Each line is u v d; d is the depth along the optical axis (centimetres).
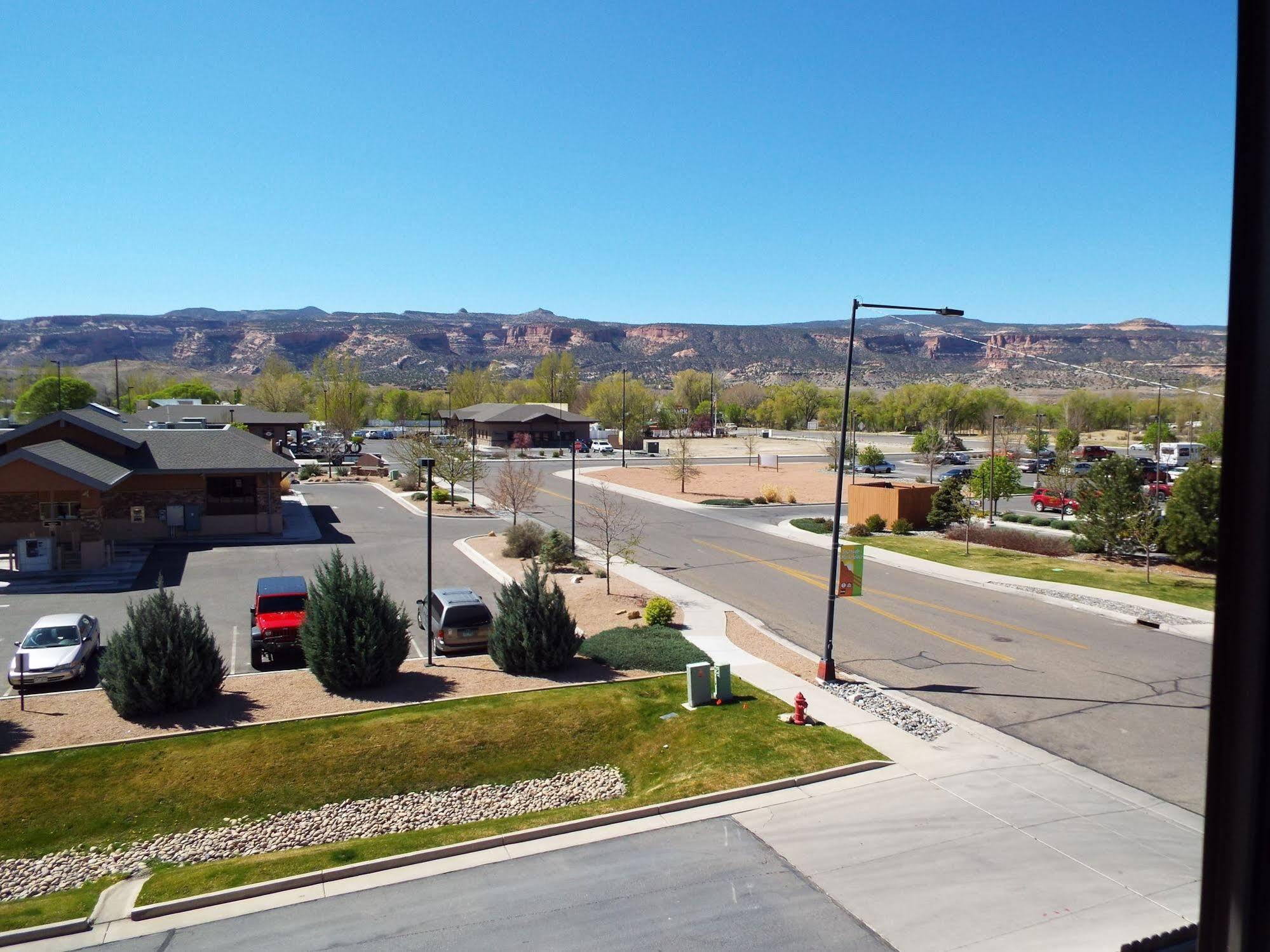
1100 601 2920
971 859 1282
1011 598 3022
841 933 1096
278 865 1290
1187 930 562
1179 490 3466
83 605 2819
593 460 8856
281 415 8350
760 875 1252
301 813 1546
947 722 1847
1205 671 2205
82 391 9362
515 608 2181
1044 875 1233
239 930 1135
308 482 6462
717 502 5591
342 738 1744
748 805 1488
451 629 2309
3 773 1560
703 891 1209
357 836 1489
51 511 3422
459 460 5484
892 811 1449
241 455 4231
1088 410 13075
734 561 3703
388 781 1652
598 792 1658
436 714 1855
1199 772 1600
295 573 3359
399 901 1201
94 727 1764
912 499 4550
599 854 1329
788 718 1856
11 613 2703
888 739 1753
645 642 2408
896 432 14125
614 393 13588
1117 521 3681
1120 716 1883
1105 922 1109
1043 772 1602
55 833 1443
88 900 1226
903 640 2491
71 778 1565
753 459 9031
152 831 1470
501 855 1334
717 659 2291
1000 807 1459
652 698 2006
